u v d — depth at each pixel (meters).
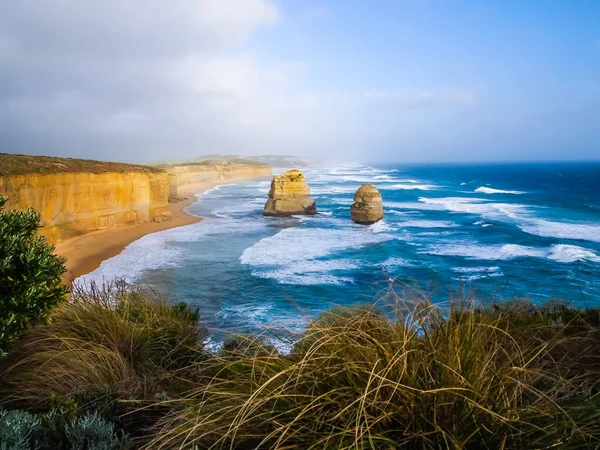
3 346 3.28
